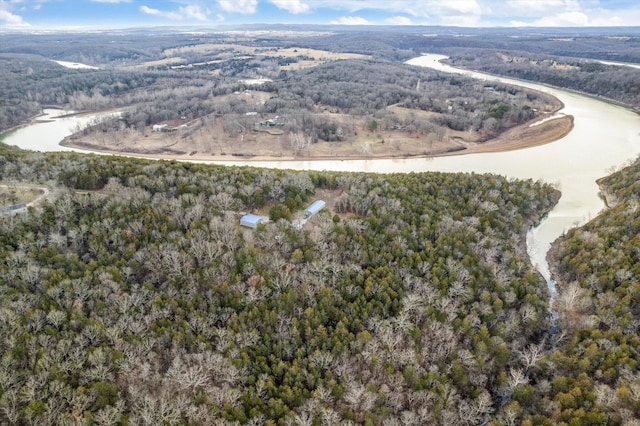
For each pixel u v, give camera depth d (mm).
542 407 59969
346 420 54969
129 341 64688
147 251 81188
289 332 67875
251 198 104188
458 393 63531
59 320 66062
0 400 52469
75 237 83438
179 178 107625
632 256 85312
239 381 61094
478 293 80375
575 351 68500
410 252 86062
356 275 80500
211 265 78562
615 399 56719
